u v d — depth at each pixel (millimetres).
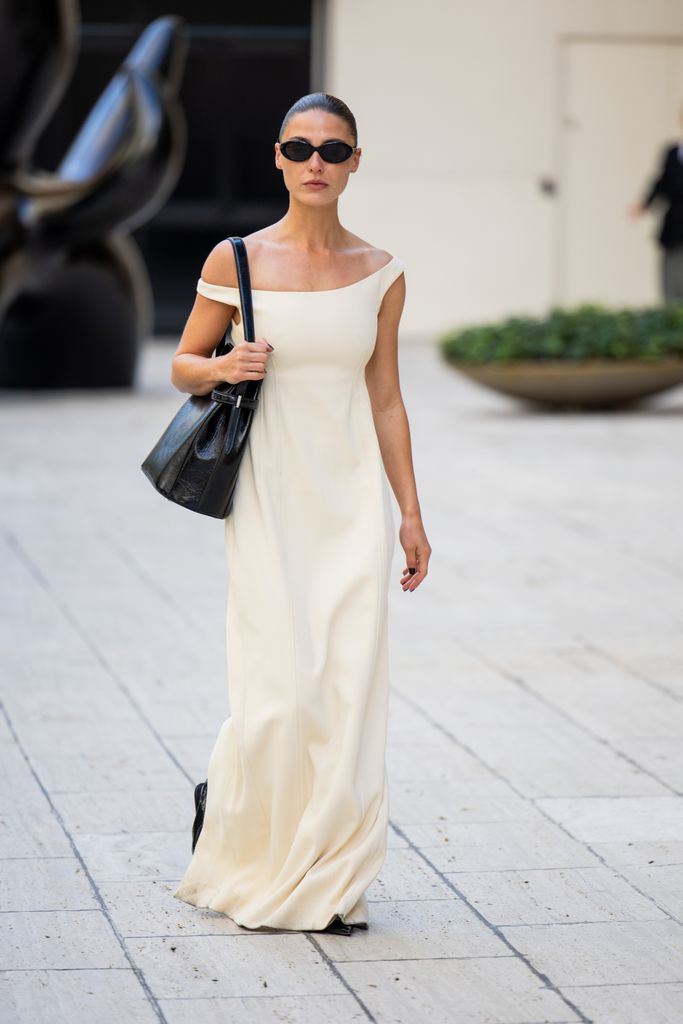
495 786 9648
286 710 7219
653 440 25109
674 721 11047
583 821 9055
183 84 40750
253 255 7266
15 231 27312
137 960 7082
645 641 13289
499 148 41594
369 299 7324
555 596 14930
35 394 30344
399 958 7145
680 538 17688
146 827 8836
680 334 27594
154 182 27969
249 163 41281
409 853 8531
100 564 16078
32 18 25750
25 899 7789
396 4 40719
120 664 12359
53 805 9180
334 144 7082
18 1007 6582
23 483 20844
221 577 15547
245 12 40531
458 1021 6512
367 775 7379
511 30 41094
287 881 7383
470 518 18844
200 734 10602
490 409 29172
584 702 11492
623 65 41469
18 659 12469
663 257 34625
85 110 40125
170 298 41781
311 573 7383
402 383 33594
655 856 8516
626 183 41938
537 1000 6723
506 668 12414
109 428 26000
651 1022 6523
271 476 7328
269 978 6906
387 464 7672
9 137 26891
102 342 30438
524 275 42094
